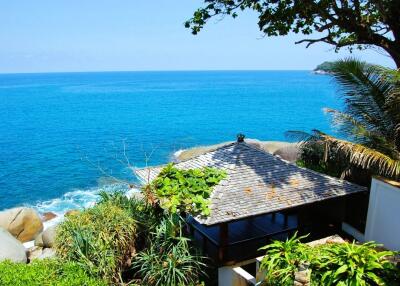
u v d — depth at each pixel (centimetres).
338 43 1759
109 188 2900
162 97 11031
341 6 1583
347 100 1521
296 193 1371
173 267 1210
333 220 1599
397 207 1203
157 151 4359
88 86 17288
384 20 1575
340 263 742
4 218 2211
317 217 1686
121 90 14250
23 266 1066
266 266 936
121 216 1313
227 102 9362
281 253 892
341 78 1502
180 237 1278
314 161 2030
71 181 3341
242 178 1402
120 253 1262
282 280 838
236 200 1295
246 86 16100
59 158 4056
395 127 1401
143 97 11094
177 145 4672
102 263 1176
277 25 1733
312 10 1622
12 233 2192
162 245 1275
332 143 1548
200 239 1549
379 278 711
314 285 767
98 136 5200
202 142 4841
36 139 5009
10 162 3919
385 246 1260
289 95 11019
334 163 1836
